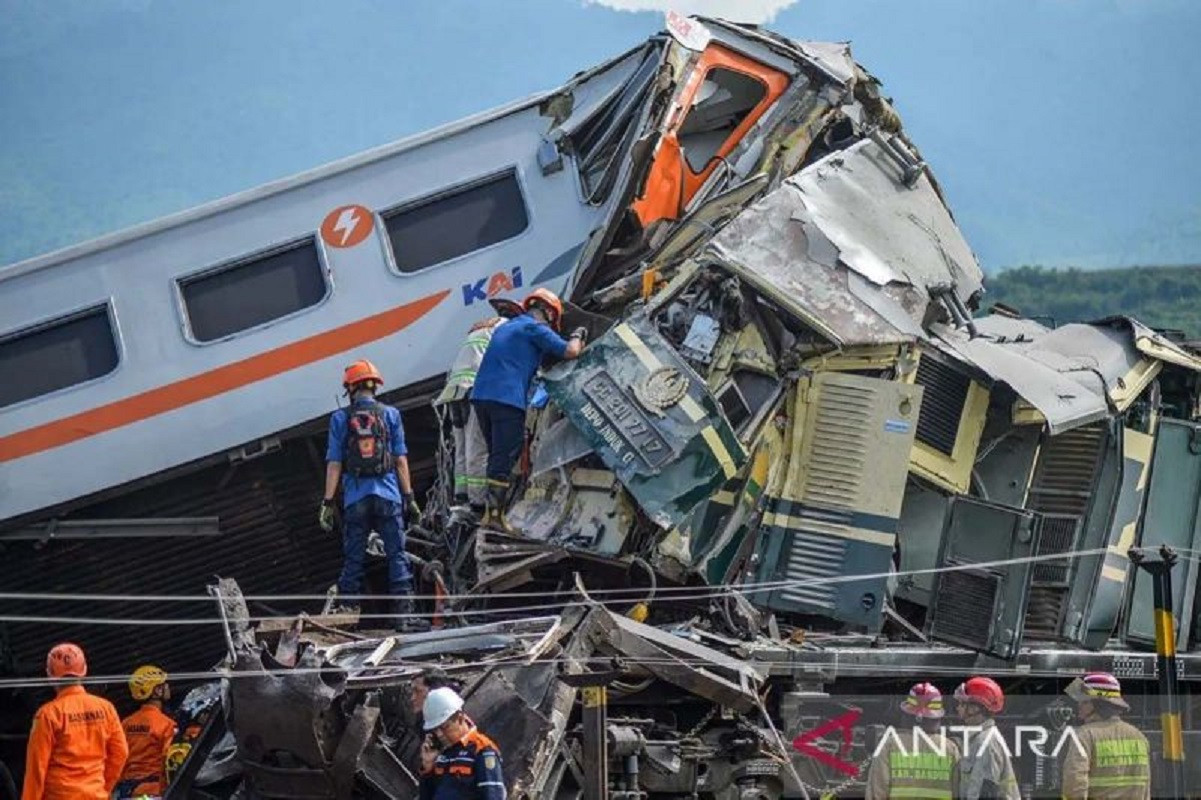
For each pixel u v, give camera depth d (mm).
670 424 40625
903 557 43250
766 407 41562
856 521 41312
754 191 47344
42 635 48438
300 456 48562
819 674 38750
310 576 49781
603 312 46312
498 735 32594
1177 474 47250
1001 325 52031
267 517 48875
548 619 36000
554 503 42156
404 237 48688
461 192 48844
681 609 41406
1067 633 45000
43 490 47406
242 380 47875
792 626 41906
